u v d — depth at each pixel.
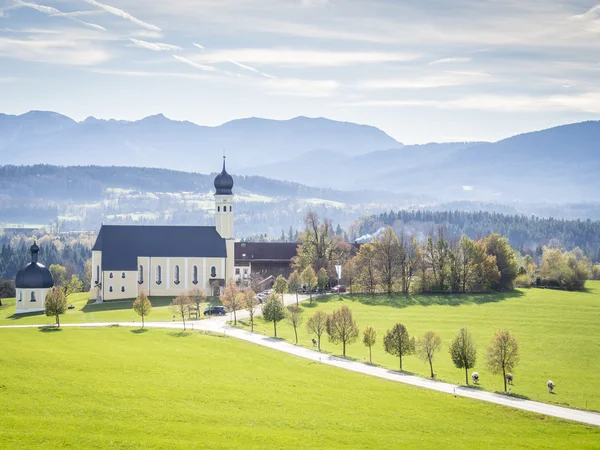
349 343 154.38
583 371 151.38
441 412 109.12
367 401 112.69
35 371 116.81
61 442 83.06
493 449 92.19
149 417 95.94
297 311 181.88
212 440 88.38
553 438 98.44
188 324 183.75
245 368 131.62
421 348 139.00
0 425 87.25
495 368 132.88
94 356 132.50
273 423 97.81
